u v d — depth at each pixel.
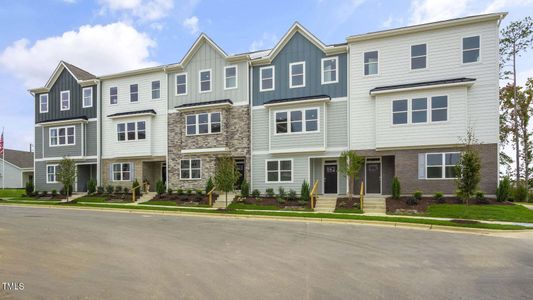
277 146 20.72
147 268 6.77
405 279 6.15
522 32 27.28
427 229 12.15
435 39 18.20
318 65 20.58
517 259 7.70
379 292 5.44
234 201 19.80
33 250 8.29
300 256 7.89
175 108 23.27
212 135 22.36
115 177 25.75
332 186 20.88
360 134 19.33
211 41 22.86
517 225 12.18
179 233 11.01
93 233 10.85
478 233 11.32
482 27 17.42
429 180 17.83
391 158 19.89
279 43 21.27
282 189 19.98
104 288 5.50
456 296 5.29
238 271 6.60
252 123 21.83
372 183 20.23
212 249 8.62
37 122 28.47
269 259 7.59
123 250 8.41
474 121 17.25
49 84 28.12
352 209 16.78
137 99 25.38
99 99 26.27
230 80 22.55
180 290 5.45
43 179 27.78
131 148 25.00
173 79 24.11
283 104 20.48
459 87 17.31
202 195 21.52
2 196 28.86
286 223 13.55
